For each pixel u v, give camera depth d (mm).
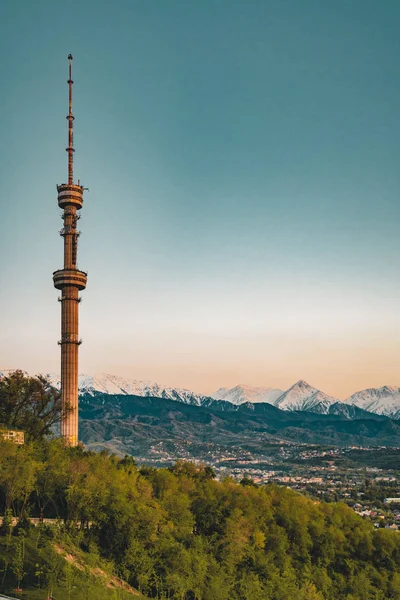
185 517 182625
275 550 198375
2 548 131125
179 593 146125
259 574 181000
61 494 164250
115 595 127750
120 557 152125
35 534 141500
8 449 163250
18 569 120125
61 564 129250
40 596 117625
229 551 177125
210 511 192250
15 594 117250
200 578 155375
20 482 146875
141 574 146250
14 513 162875
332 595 198000
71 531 150375
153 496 195000
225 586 159625
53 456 179125
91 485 157750
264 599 165000
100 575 137125
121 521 155250
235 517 190500
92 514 156000
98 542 156375
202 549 172125
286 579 180625
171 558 154375
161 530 168250
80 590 124375
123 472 189500
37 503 171125
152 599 140250
